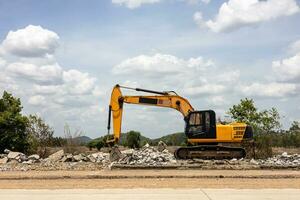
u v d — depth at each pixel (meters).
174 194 13.46
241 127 28.38
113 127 28.42
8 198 12.96
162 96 29.67
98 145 47.06
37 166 26.33
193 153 28.20
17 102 41.34
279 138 38.56
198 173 21.47
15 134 39.16
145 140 50.00
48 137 40.03
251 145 30.06
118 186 16.42
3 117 39.12
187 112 29.62
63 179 19.67
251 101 35.59
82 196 13.23
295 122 40.94
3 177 20.36
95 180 19.09
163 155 29.03
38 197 13.11
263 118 35.09
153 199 12.56
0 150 39.09
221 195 13.20
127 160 27.44
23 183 18.09
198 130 28.53
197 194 13.43
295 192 13.80
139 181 18.41
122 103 28.80
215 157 28.27
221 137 28.20
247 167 24.05
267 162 26.25
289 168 23.94
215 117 28.47
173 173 21.59
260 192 13.79
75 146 35.19
